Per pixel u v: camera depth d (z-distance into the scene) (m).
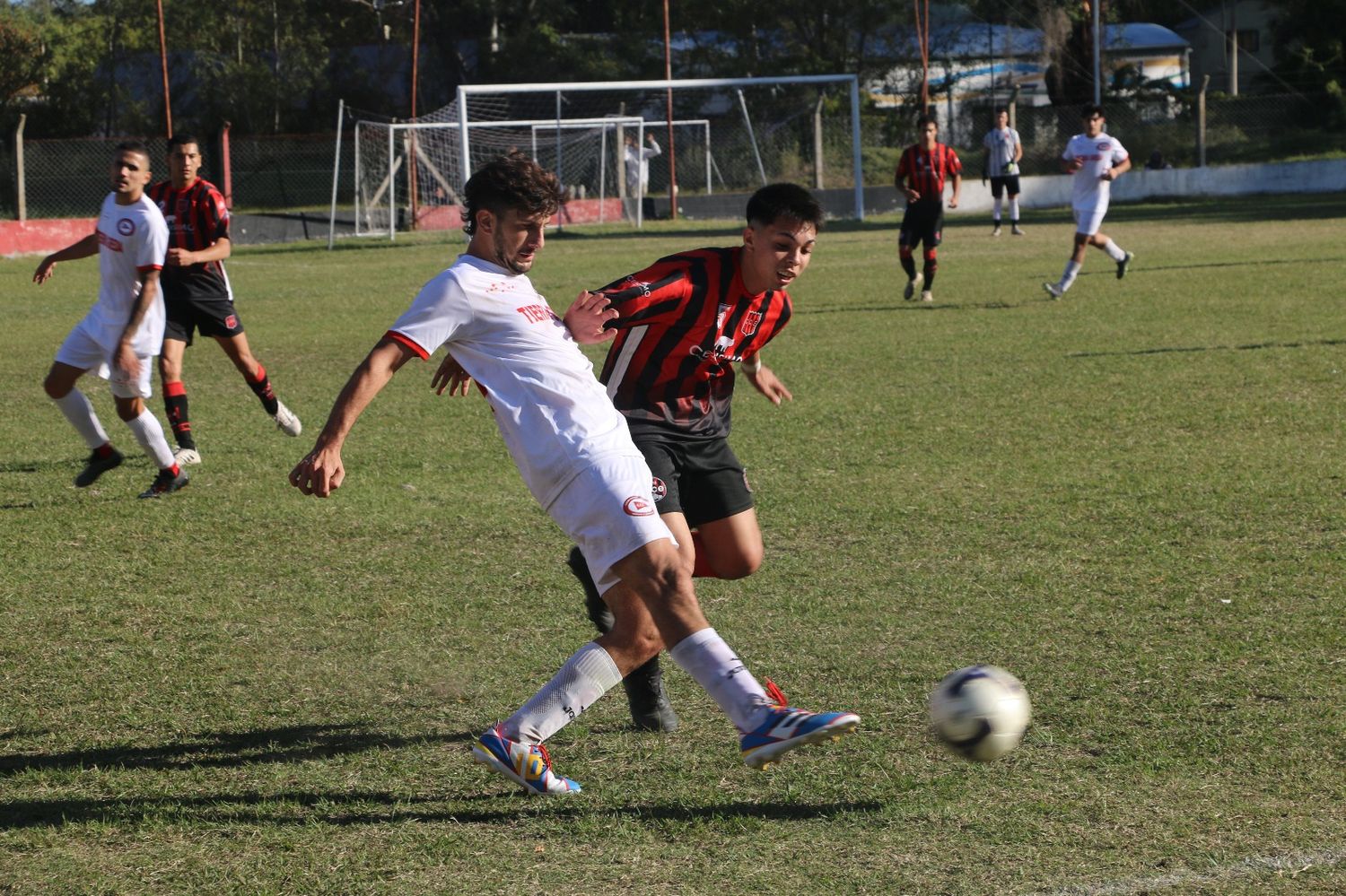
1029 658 11.25
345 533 16.03
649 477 8.75
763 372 11.61
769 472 18.59
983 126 109.56
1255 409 21.84
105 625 12.74
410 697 10.84
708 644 8.16
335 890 7.62
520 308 8.81
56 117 115.88
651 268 9.89
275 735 10.08
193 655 11.90
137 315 17.19
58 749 9.84
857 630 12.14
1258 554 14.05
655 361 10.00
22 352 33.41
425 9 125.56
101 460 17.97
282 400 25.95
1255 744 9.36
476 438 21.80
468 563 14.69
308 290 49.56
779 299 10.26
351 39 131.25
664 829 8.33
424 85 126.50
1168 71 122.12
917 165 38.53
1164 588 13.05
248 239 79.19
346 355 32.12
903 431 21.14
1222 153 103.56
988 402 23.33
